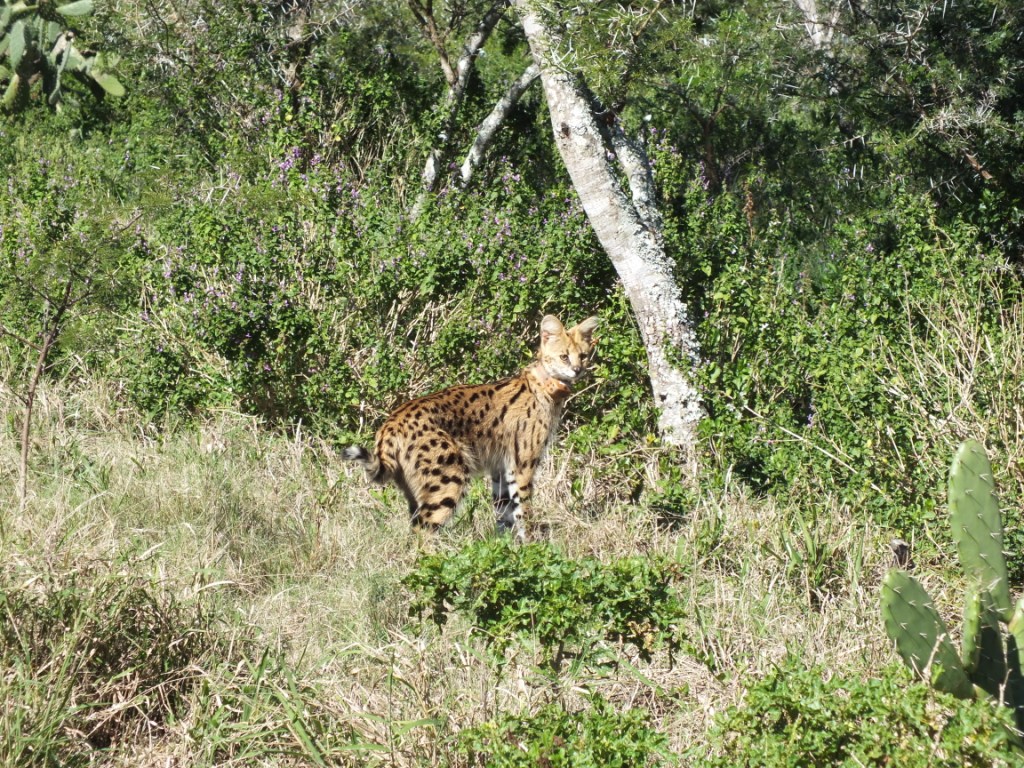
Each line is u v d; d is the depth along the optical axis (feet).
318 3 64.34
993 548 22.93
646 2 43.34
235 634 26.00
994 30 52.65
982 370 38.14
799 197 67.31
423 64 68.18
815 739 19.45
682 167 59.77
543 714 21.21
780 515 36.86
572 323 47.26
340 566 32.99
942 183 53.98
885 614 21.31
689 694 25.58
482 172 61.77
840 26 55.62
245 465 38.86
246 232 47.32
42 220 51.85
